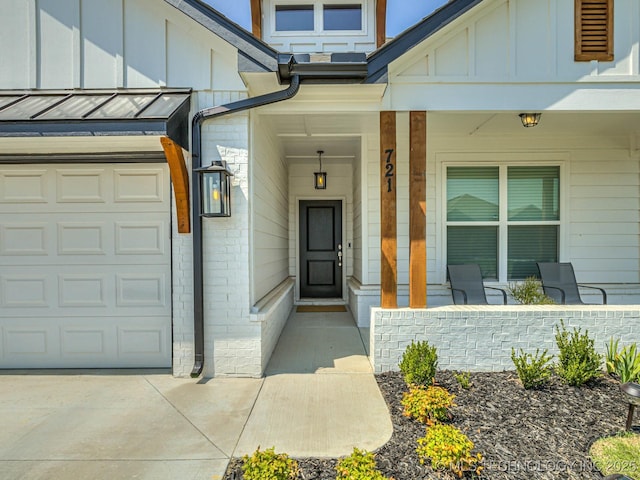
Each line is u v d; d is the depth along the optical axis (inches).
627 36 156.9
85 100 143.9
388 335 153.6
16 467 91.7
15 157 156.4
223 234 149.6
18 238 159.5
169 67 150.4
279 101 148.2
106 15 150.6
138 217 158.4
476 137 231.8
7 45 151.0
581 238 234.1
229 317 149.3
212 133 149.8
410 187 158.6
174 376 148.9
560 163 232.4
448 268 209.5
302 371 155.2
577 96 157.4
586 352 136.6
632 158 233.5
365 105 157.6
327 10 233.5
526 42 156.8
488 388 134.6
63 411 120.4
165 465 92.6
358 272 258.4
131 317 158.6
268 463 77.6
